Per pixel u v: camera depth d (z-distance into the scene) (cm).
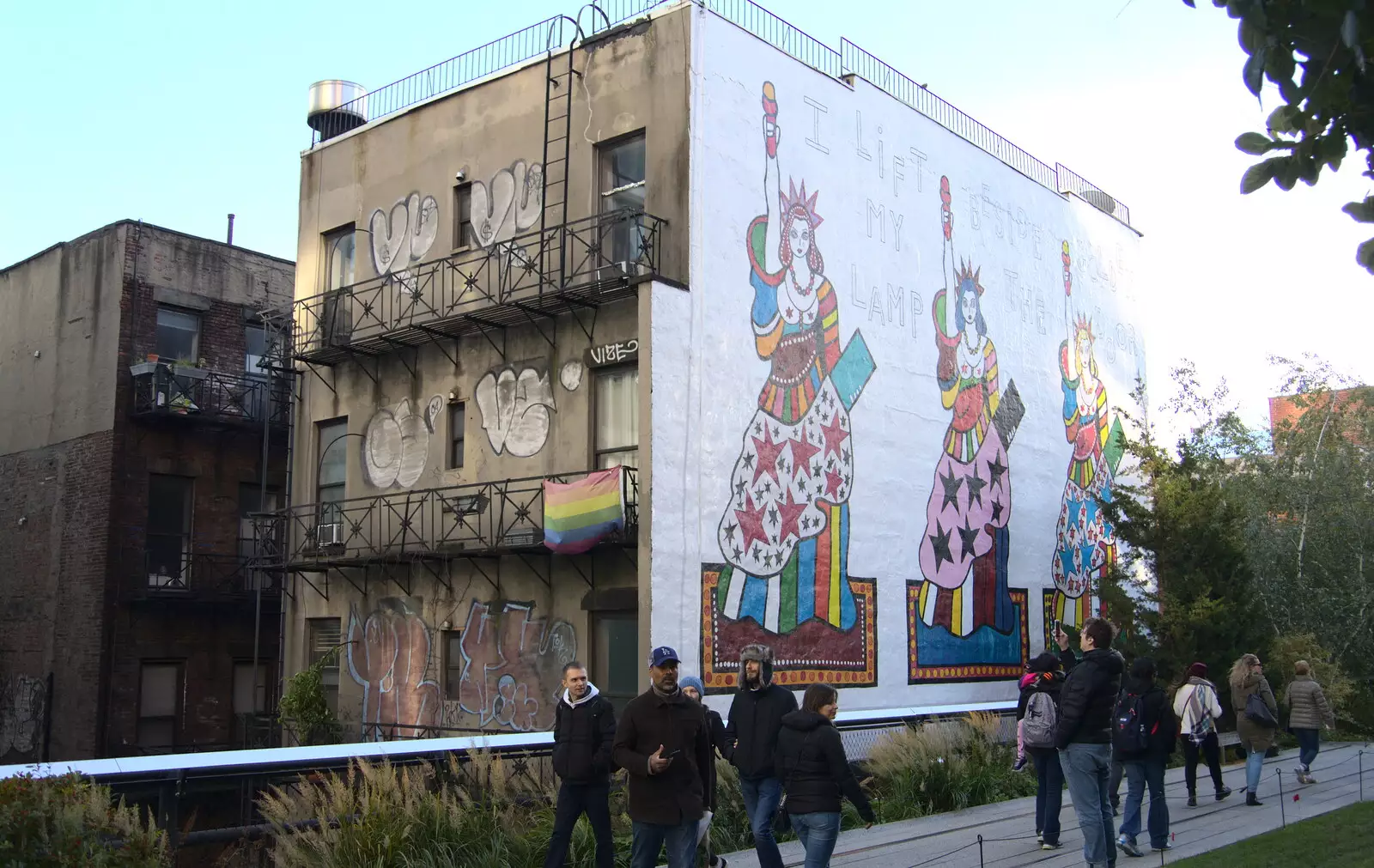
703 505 1697
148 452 2462
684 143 1745
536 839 1080
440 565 1973
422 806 1037
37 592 2534
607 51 1867
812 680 1838
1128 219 3070
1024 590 2394
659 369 1648
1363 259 461
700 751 867
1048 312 2608
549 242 1892
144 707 2403
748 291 1812
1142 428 2612
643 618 1603
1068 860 1074
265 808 964
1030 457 2473
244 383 2584
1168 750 1114
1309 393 2978
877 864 1077
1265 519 2725
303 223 2323
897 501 2070
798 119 1948
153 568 2452
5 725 2562
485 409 1955
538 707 1800
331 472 2208
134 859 797
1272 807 1385
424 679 1970
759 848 958
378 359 2141
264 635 2602
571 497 1667
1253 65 427
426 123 2131
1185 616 2109
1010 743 1744
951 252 2292
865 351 2033
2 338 2781
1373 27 412
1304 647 2327
